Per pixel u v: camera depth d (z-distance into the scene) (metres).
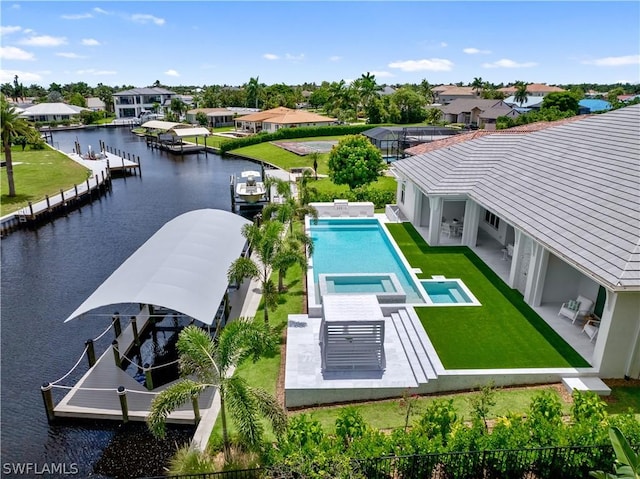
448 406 10.66
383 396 13.12
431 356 13.98
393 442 9.77
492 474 9.73
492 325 15.80
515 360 13.82
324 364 13.88
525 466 9.48
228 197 44.09
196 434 12.52
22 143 69.94
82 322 19.92
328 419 12.35
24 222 34.06
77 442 13.09
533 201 18.17
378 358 13.85
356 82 105.25
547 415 10.52
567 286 17.19
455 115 101.12
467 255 22.81
